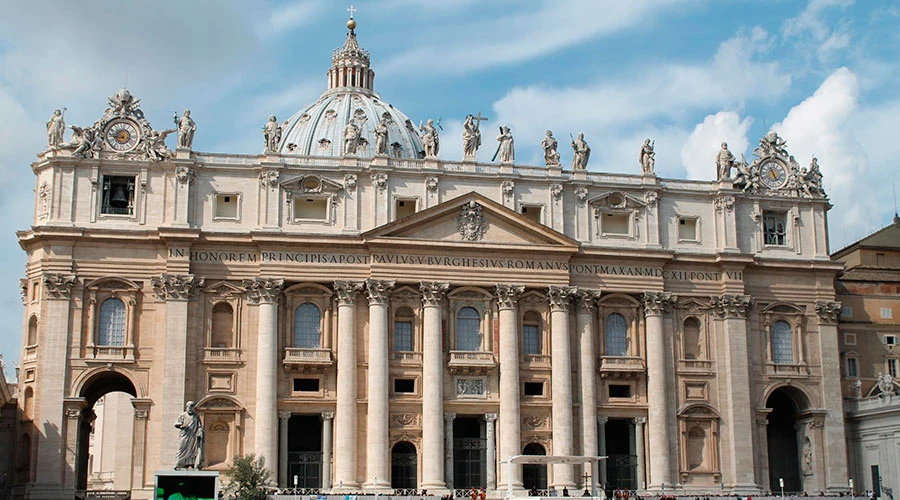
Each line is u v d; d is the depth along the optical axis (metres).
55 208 84.12
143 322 84.06
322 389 85.19
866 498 85.69
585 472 87.19
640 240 92.06
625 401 89.69
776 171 97.19
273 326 84.38
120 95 87.06
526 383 88.44
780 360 93.88
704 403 90.44
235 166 86.94
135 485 81.25
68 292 83.00
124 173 85.75
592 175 92.50
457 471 87.50
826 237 96.94
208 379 83.69
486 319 88.19
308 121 159.38
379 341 85.19
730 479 89.75
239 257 85.62
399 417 85.62
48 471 80.06
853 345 98.06
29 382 83.38
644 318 91.25
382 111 160.50
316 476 85.25
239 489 76.69
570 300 89.62
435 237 87.50
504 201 90.06
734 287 92.62
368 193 88.25
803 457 93.62
